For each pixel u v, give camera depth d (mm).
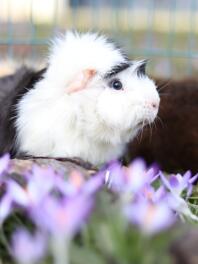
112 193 532
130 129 698
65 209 419
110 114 679
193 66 1183
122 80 690
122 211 465
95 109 688
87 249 458
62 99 698
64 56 707
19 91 740
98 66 690
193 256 451
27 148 709
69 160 655
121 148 742
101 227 458
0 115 734
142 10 1944
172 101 865
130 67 700
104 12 1594
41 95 709
